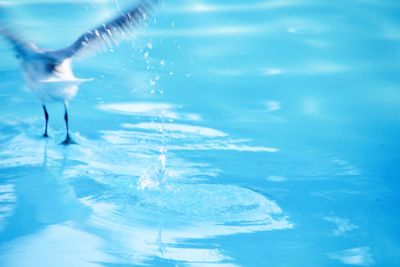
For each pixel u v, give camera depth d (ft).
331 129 38.32
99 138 36.37
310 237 27.02
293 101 42.16
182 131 37.42
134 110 40.04
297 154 34.99
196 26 55.06
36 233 26.73
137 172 32.48
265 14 58.29
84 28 52.90
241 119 39.27
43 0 59.36
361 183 31.86
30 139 36.06
